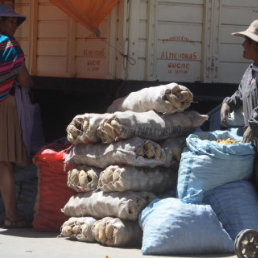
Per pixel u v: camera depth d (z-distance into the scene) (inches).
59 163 361.4
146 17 430.0
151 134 311.1
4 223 390.3
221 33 442.6
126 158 302.2
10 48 370.0
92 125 321.7
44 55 473.7
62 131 508.7
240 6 445.1
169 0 433.1
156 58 431.8
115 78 434.6
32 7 476.4
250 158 301.6
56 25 468.1
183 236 284.4
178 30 435.8
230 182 303.3
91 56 448.1
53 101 499.5
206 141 304.2
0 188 378.9
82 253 286.2
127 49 427.2
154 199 308.5
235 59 445.7
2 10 378.3
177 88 316.5
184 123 322.7
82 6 416.5
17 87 378.0
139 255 282.8
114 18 432.8
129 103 339.3
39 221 364.2
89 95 471.5
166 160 313.6
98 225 313.7
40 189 367.6
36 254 282.4
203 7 439.8
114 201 309.0
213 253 290.4
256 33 312.2
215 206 300.8
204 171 297.6
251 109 311.7
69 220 335.9
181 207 288.8
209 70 441.1
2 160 370.3
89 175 331.0
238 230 295.4
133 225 308.8
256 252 261.1
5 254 281.4
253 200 301.6
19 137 376.8
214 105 455.8
